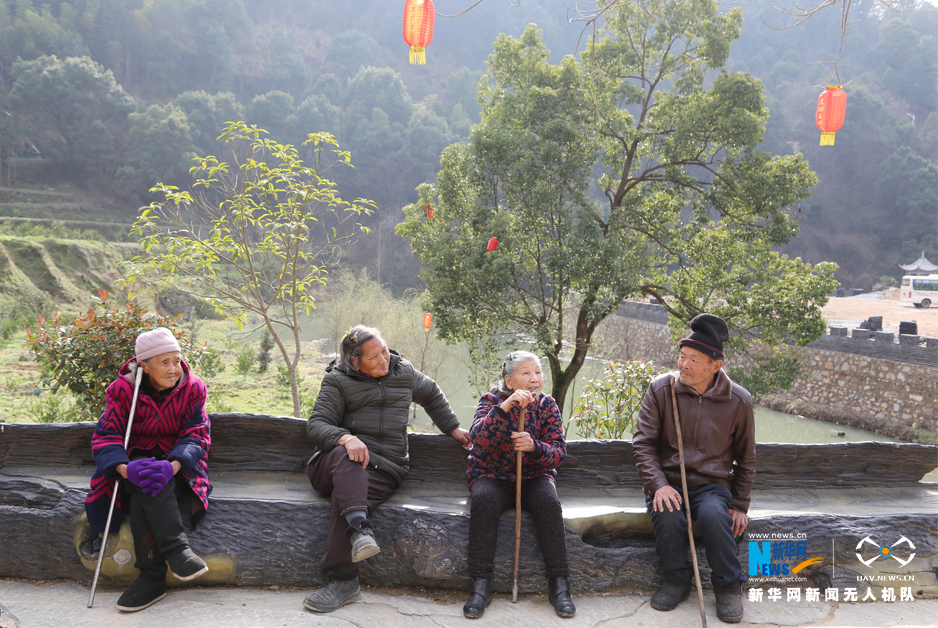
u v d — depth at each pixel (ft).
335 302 62.13
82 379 19.53
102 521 9.70
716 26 38.42
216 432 11.77
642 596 10.07
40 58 210.38
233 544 9.96
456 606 9.61
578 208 39.40
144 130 203.21
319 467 10.32
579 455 12.12
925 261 135.03
